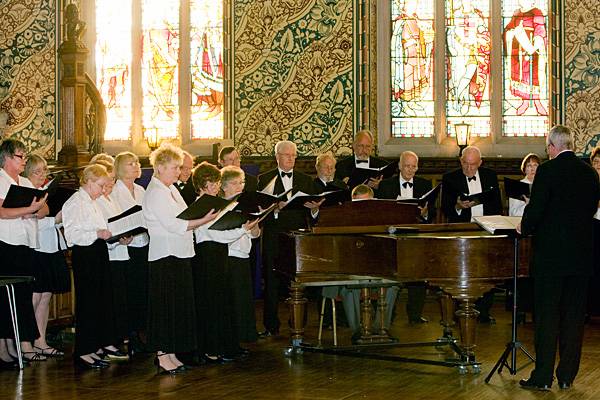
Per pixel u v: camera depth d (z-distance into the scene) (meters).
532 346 9.79
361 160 12.15
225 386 7.88
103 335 8.80
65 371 8.62
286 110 14.76
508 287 11.16
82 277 8.74
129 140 15.47
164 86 15.38
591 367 8.65
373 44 14.65
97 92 13.77
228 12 14.94
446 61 14.73
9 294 8.65
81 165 13.20
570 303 7.66
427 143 14.70
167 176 8.54
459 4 14.73
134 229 8.79
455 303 10.21
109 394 7.57
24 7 15.41
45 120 15.32
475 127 14.68
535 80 14.57
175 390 7.72
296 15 14.70
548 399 7.28
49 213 9.34
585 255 7.55
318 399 7.36
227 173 9.21
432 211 11.45
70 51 13.27
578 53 14.20
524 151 14.44
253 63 14.87
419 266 8.08
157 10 15.41
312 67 14.66
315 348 9.23
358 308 10.08
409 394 7.52
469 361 8.42
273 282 10.66
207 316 8.92
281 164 11.06
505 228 7.73
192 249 8.65
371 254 8.37
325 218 9.13
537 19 14.56
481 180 11.62
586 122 14.18
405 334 10.61
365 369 8.61
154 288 8.41
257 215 9.01
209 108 15.23
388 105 14.77
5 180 8.93
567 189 7.50
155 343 8.34
